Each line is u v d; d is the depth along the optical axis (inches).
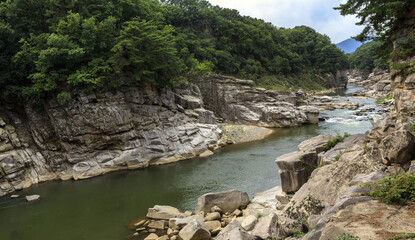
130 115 1422.2
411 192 351.6
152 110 1536.7
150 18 1987.0
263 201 843.4
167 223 781.9
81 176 1238.9
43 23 1476.4
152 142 1453.0
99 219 829.8
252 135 1975.9
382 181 391.5
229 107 2332.7
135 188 1091.9
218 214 779.4
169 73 1708.9
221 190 1035.3
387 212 330.3
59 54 1264.8
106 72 1368.1
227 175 1199.6
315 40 5890.8
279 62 4279.0
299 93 3245.6
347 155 613.6
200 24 3469.5
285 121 2215.8
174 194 1015.0
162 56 1583.4
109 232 746.8
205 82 2370.8
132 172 1305.4
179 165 1391.5
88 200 986.1
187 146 1552.7
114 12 1692.9
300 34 5856.3
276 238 491.2
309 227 446.3
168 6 3235.7
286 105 2385.6
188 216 774.5
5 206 949.8
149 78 1535.4
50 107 1315.2
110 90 1398.9
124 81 1459.2
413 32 863.7
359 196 383.6
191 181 1144.8
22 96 1320.1
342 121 2282.2
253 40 4042.8
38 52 1272.1
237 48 3718.0
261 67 3905.0
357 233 295.4
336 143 775.1
